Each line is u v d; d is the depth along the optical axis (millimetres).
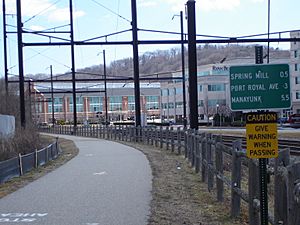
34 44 37594
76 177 15055
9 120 29250
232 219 8320
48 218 8820
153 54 102062
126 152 25891
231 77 5785
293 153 20453
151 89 132375
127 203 10164
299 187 4832
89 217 8820
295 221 5008
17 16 37844
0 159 18672
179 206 9719
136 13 36469
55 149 24906
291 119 68000
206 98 104875
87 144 36562
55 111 127375
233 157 8258
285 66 5766
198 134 15547
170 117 119000
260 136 5652
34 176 15656
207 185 12055
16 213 9352
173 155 22281
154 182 13289
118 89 129250
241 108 5750
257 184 6836
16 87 72125
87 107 127062
